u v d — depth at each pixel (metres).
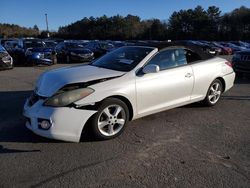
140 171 3.81
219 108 6.72
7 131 5.05
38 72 13.38
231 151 4.45
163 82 5.42
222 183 3.57
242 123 5.73
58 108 4.32
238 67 11.28
